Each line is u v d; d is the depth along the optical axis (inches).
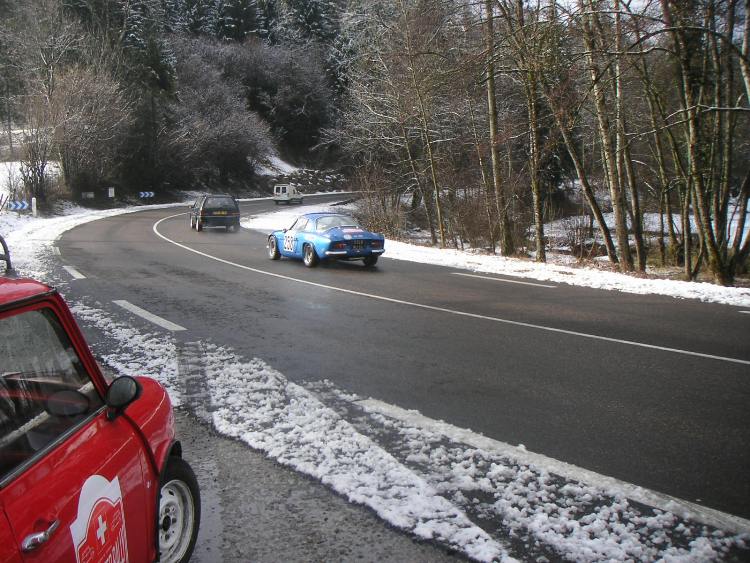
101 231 1088.8
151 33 2573.8
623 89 869.2
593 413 215.0
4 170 1770.4
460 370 267.9
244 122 2819.9
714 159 721.0
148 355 286.5
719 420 208.7
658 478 164.7
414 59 1034.1
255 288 496.1
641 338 329.7
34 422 87.0
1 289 90.1
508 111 1122.0
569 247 1347.2
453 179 1284.4
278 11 3782.0
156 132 2231.8
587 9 663.1
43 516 76.2
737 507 149.3
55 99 1594.5
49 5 1777.8
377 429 199.0
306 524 141.1
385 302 437.1
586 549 130.1
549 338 329.4
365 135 1520.7
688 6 604.1
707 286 512.7
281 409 215.5
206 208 1116.5
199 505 127.3
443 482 161.2
